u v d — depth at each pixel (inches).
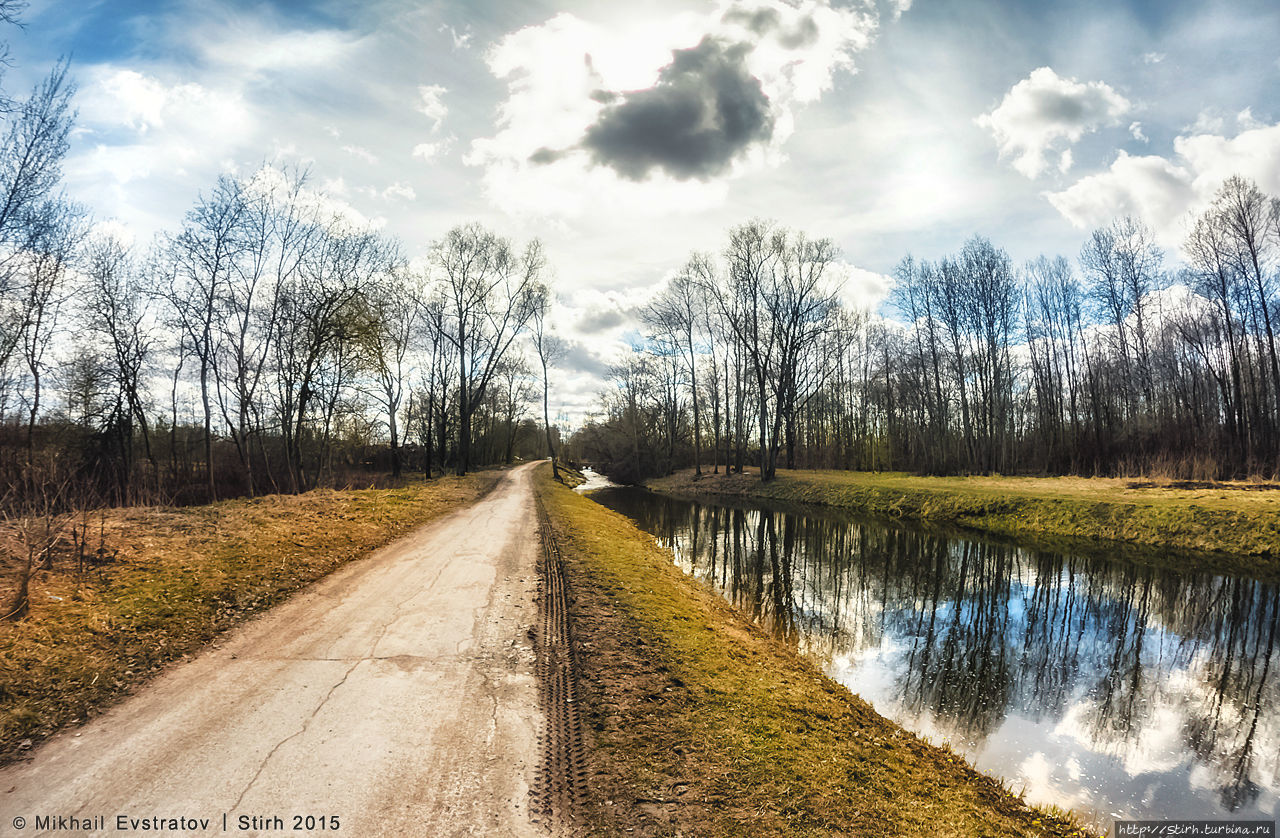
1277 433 1127.0
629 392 2303.2
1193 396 1339.8
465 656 266.7
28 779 161.3
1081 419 1578.5
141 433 1059.9
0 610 251.0
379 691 226.8
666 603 383.2
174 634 264.8
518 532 616.7
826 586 598.5
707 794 173.8
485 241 1299.2
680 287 1854.1
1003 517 933.8
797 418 2281.0
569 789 171.0
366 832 146.3
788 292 1488.7
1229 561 653.9
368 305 921.5
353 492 794.8
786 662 325.4
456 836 146.9
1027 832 194.1
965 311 1568.7
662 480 2063.2
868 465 2060.8
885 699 331.0
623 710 220.7
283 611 311.9
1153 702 333.7
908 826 175.0
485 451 2518.5
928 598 555.2
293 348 892.6
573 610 340.5
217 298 800.9
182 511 505.0
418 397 1657.2
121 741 183.0
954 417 1756.9
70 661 226.5
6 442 669.9
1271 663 394.3
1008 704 328.8
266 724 197.6
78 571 309.0
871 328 2094.0
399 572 410.9
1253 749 280.4
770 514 1171.3
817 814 170.1
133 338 901.2
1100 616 497.0
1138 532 766.5
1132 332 1432.1
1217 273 1150.3
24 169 521.3
